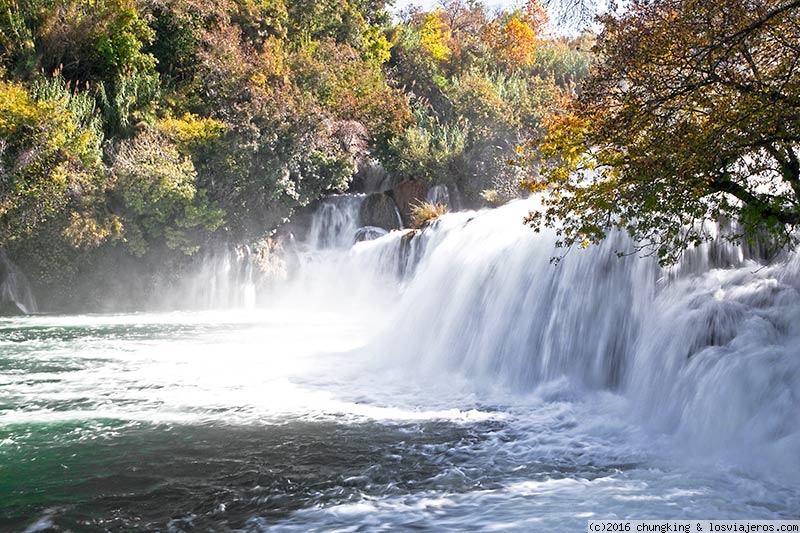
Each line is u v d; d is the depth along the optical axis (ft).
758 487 19.31
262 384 36.45
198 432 25.95
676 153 25.29
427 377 38.81
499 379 36.99
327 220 118.83
